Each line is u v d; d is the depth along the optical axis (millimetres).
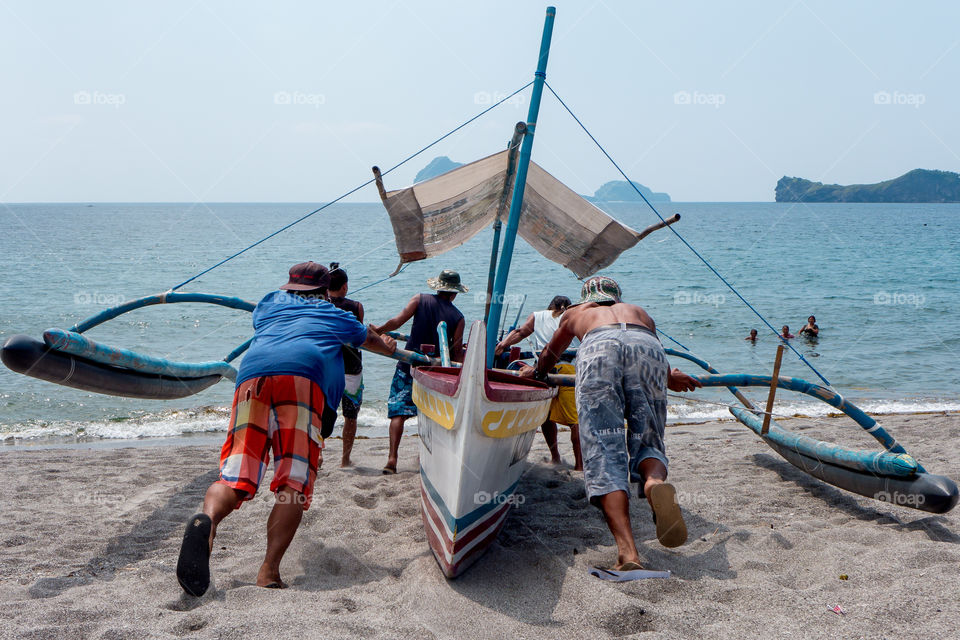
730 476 5789
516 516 4727
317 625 2814
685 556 3900
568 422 5930
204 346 15141
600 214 5715
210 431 8680
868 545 4035
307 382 3551
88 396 10273
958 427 7801
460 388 3416
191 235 67562
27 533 4242
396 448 5906
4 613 2939
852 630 2838
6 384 10875
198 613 2955
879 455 4668
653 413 3852
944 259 41906
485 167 5395
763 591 3258
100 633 2711
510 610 3168
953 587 3160
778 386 4840
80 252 43625
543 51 5164
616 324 3994
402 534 4332
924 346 15984
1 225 92438
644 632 2869
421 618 3053
